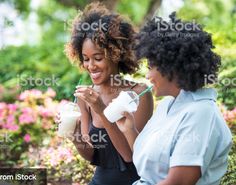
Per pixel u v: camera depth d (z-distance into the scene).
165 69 2.72
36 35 10.80
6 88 6.02
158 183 2.68
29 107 5.52
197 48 2.69
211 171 2.75
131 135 3.11
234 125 4.72
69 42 3.59
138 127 3.34
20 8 10.48
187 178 2.63
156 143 2.76
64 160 4.77
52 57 7.01
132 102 3.10
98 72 3.42
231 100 4.91
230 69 5.02
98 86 3.55
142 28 2.94
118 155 3.39
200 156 2.62
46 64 6.77
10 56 7.05
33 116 5.42
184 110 2.74
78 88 3.24
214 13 10.69
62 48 7.26
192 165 2.62
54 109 5.44
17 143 5.41
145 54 2.77
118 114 3.09
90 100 3.20
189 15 9.89
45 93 5.67
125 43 3.41
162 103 2.99
